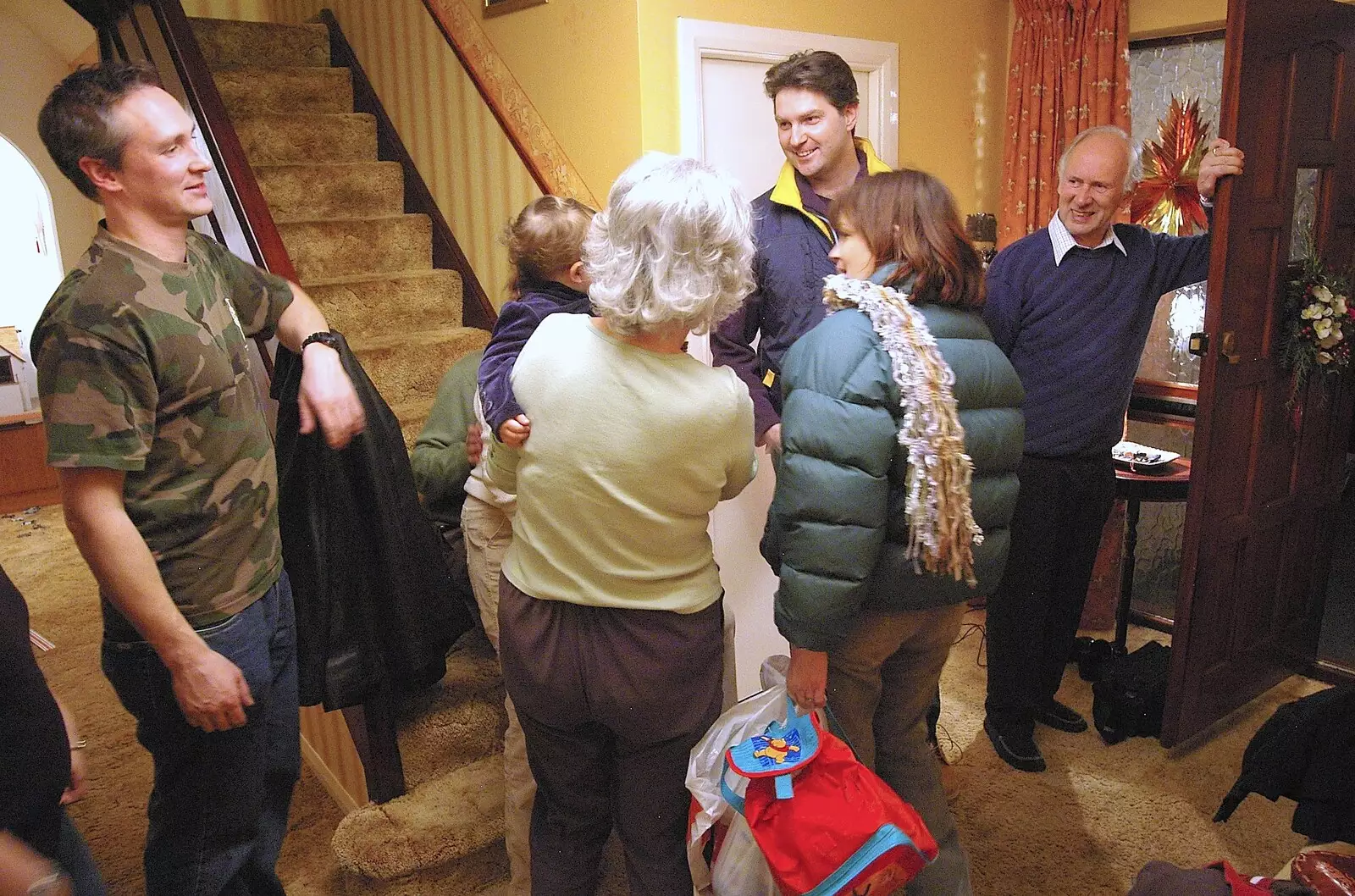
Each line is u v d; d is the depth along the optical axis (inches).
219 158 97.3
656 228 50.9
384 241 140.9
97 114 55.6
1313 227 103.7
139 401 55.6
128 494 57.9
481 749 91.2
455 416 87.2
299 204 141.9
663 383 54.5
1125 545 118.1
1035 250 99.5
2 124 225.6
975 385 64.2
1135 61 135.3
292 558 74.6
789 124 80.5
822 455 59.6
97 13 146.2
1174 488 111.3
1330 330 98.8
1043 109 130.0
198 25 155.8
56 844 47.0
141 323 55.4
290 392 73.5
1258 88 90.1
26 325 251.4
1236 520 101.3
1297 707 78.6
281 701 72.0
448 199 142.0
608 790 66.0
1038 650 101.5
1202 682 102.8
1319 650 126.3
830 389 59.7
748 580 97.5
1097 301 97.1
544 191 107.7
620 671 58.1
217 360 60.2
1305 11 93.4
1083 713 115.2
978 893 83.8
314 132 150.3
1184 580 99.0
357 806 94.0
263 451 64.9
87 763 108.7
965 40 132.0
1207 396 94.7
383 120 155.6
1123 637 121.0
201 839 66.5
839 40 115.3
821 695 64.7
